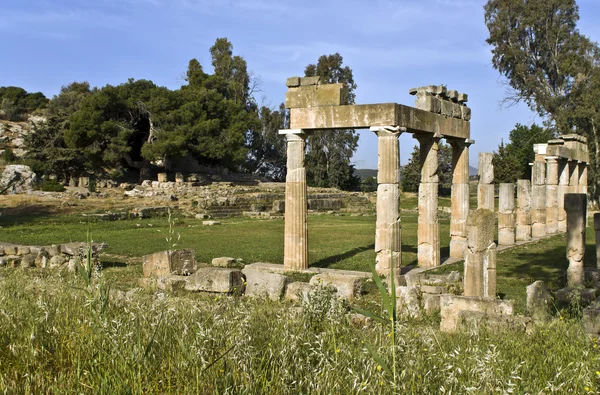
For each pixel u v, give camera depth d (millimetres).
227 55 85250
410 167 76375
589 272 17391
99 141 61156
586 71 56656
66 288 9969
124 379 5195
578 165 38406
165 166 65500
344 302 9961
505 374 6234
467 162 23141
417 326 10367
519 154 77438
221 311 8578
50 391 5203
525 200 30484
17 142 70438
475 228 12039
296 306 12086
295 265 18688
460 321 9820
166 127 62469
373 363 5781
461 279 16625
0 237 29062
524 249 26219
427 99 19953
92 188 53438
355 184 81562
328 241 28062
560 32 58062
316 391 5254
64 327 6926
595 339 8352
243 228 35938
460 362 6305
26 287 10789
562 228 35844
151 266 15898
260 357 6043
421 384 5484
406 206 59594
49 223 37125
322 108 18328
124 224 37531
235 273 13320
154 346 6191
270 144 86750
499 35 61000
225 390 4859
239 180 71250
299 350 6301
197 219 43469
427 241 20562
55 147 60781
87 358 5758
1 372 5574
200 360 5539
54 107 79688
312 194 59156
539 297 11844
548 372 6605
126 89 63562
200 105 64625
